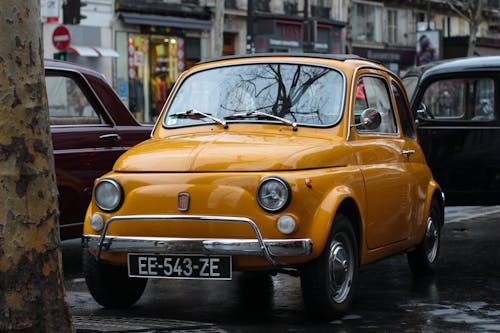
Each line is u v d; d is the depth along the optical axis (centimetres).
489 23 6391
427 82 1262
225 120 795
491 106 1230
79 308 787
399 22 5656
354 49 5312
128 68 3859
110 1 3781
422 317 737
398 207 836
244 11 4478
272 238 673
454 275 952
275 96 797
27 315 514
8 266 507
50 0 2334
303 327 700
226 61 841
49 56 3475
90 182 977
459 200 1248
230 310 773
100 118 1004
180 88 839
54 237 526
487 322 717
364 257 769
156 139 787
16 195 505
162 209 694
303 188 679
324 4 5025
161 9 3978
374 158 798
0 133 499
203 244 681
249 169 688
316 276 700
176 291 868
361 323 714
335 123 769
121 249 702
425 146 1255
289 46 4678
